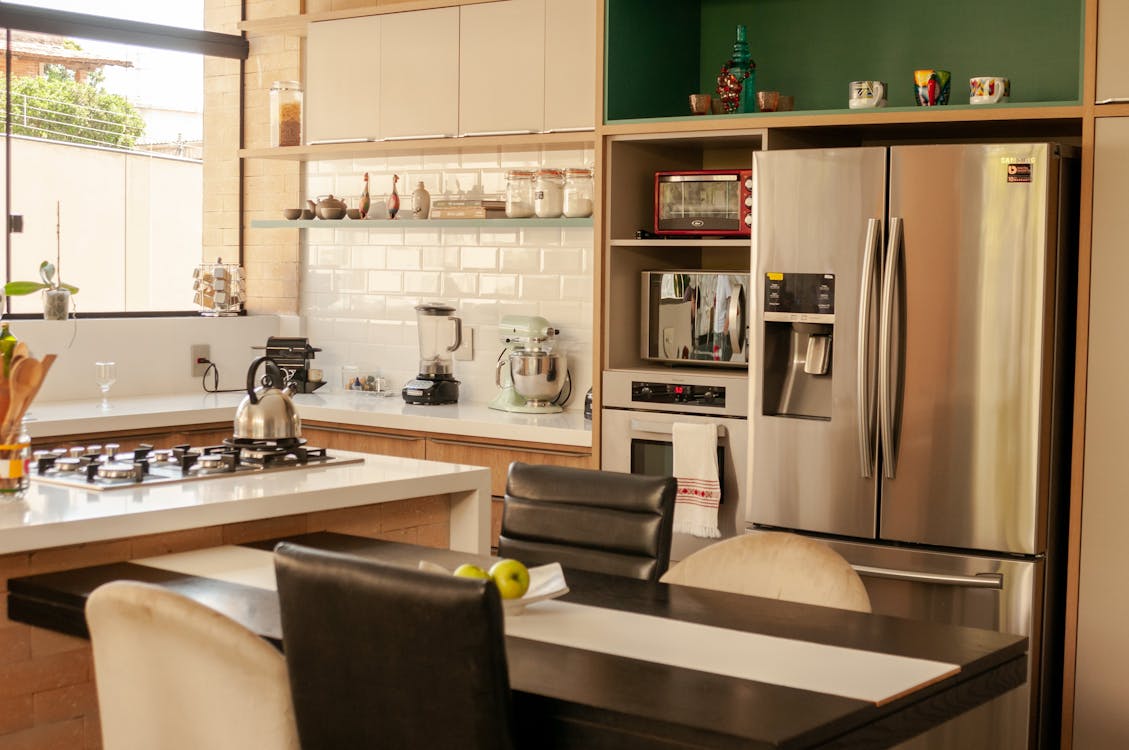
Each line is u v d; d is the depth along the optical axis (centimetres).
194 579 268
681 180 465
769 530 425
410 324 589
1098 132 378
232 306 619
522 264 550
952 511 390
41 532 263
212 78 634
